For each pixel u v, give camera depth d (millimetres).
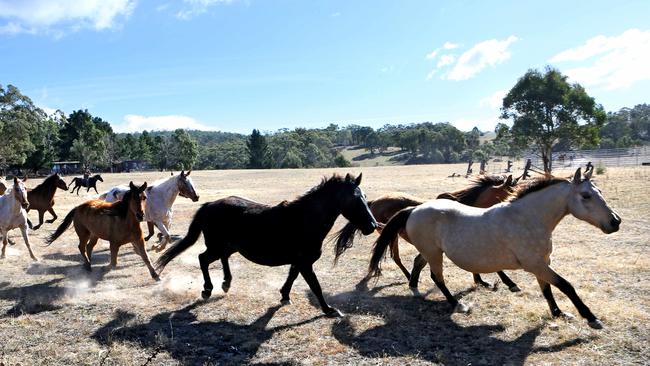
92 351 5219
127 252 11141
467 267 6105
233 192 28812
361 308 6531
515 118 34031
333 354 5047
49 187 15555
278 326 5938
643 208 15008
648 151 47500
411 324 5883
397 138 132250
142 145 108562
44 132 89062
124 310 6609
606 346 4949
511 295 6836
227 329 5871
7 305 6898
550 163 34375
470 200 8305
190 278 8477
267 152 108625
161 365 4883
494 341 5238
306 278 6367
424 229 6484
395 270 8797
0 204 10125
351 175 6590
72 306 6820
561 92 31906
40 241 12711
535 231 5625
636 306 6164
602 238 10883
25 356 5098
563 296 6629
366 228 6504
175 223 15938
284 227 6430
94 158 90812
